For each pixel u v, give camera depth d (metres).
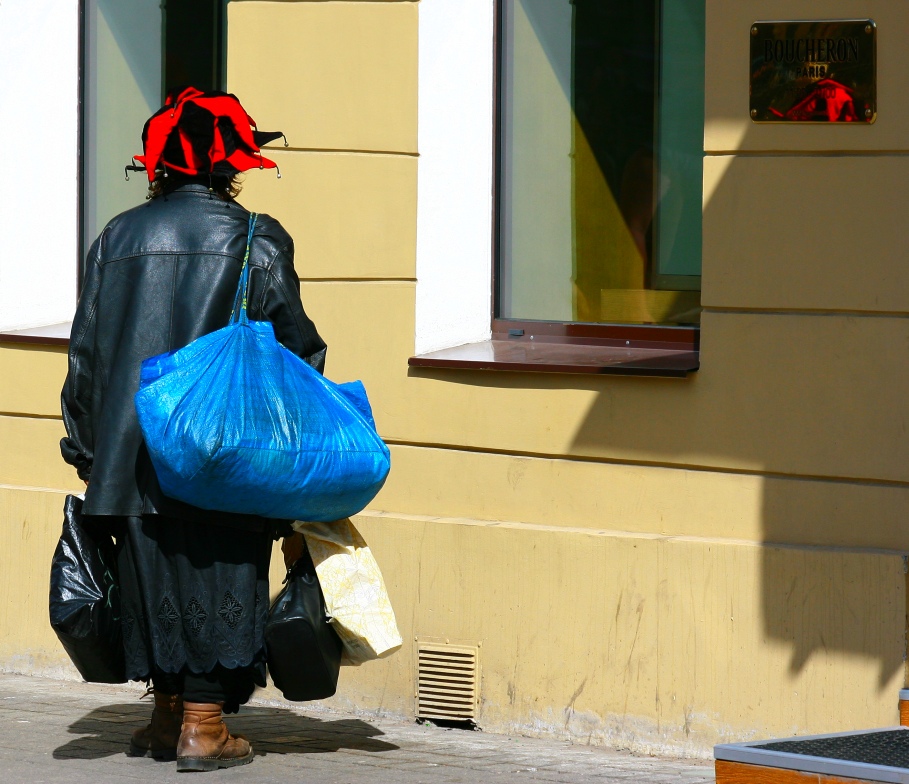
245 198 23.48
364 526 22.61
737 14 20.14
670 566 20.45
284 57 23.25
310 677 17.66
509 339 23.84
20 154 27.08
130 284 17.88
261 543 17.69
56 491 25.41
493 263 23.98
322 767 18.88
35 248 27.20
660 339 22.67
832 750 11.63
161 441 16.67
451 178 23.33
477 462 22.09
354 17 22.91
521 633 21.48
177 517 17.23
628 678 20.75
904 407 19.41
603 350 22.64
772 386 20.09
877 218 19.50
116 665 18.27
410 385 22.58
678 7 22.64
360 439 17.58
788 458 20.02
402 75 22.73
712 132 20.34
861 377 19.61
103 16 27.58
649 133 22.91
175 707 19.00
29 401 25.78
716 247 20.36
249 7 23.39
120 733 20.69
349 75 22.95
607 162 23.22
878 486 19.56
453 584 21.97
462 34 23.38
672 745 20.44
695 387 20.55
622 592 20.78
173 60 27.02
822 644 19.58
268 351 17.39
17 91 27.05
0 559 25.80
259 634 17.69
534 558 21.38
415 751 20.16
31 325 27.06
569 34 23.42
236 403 16.83
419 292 22.83
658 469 20.83
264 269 17.98
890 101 19.39
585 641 21.05
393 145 22.80
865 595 19.34
